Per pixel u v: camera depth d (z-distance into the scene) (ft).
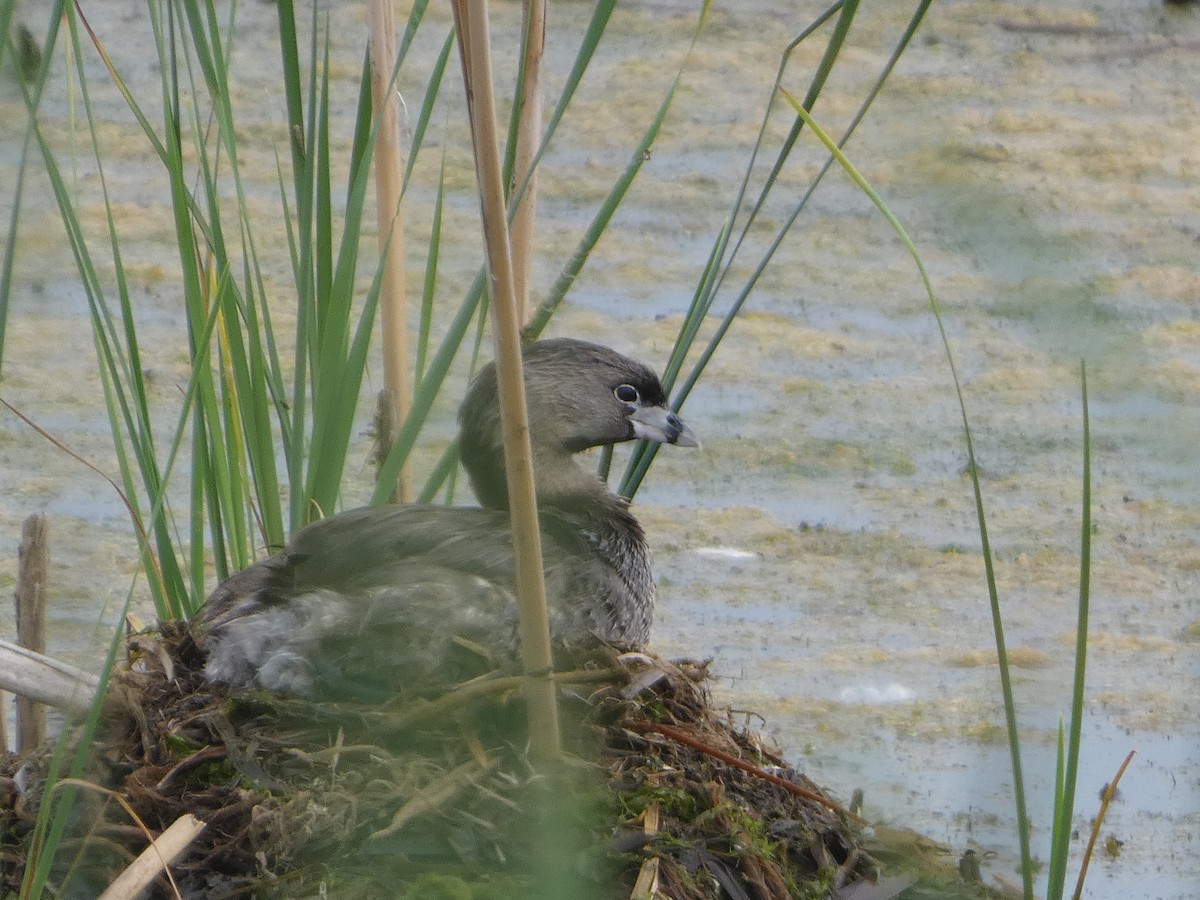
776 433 49.01
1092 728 37.55
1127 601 42.22
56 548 40.57
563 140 64.18
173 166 29.48
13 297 28.04
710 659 30.22
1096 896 32.58
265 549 34.40
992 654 39.65
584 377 33.96
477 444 33.55
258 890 24.30
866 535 44.60
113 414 30.35
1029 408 50.62
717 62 69.21
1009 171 62.08
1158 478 47.98
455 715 26.61
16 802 26.66
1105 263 56.70
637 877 24.76
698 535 44.45
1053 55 71.61
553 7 71.00
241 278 51.44
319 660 27.94
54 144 49.73
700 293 31.12
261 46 66.49
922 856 28.14
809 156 64.28
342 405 29.40
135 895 23.54
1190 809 35.01
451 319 45.11
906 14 72.79
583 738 26.71
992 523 45.34
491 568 29.25
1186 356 50.78
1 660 26.63
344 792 25.27
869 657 39.42
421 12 28.55
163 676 28.81
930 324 55.01
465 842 24.70
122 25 66.69
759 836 26.37
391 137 31.73
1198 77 71.36
